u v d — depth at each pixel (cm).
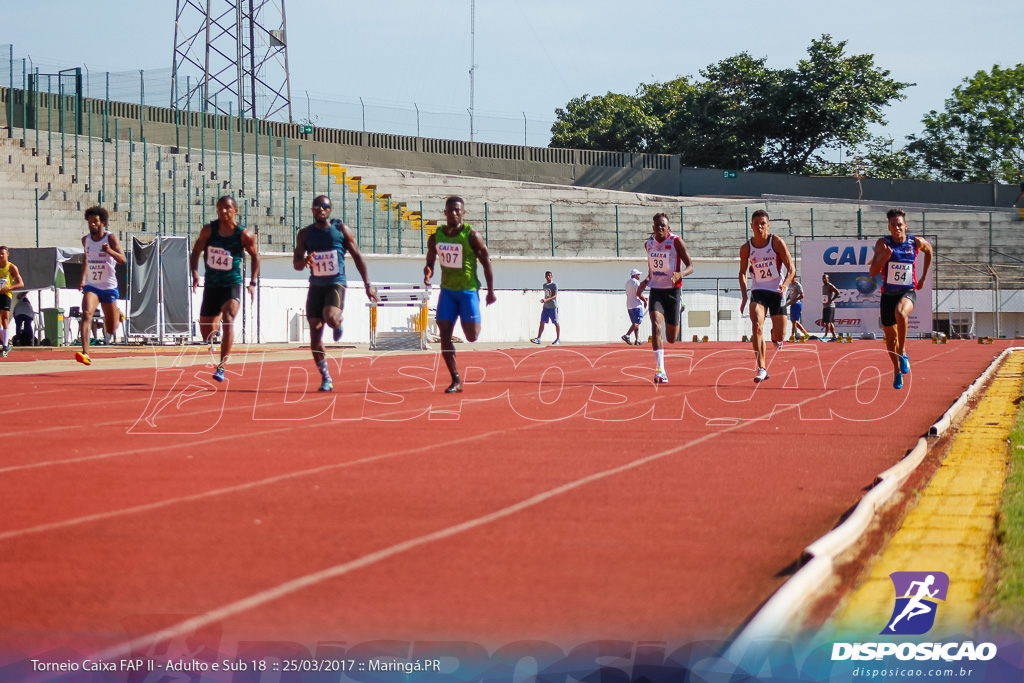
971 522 539
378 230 4584
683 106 8875
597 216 5378
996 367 1947
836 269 3966
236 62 6141
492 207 5281
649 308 1545
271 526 541
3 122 4375
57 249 2744
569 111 9500
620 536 518
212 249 1391
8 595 414
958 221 5778
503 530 532
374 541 507
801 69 8725
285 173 4403
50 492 638
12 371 1738
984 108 9231
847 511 580
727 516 567
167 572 448
